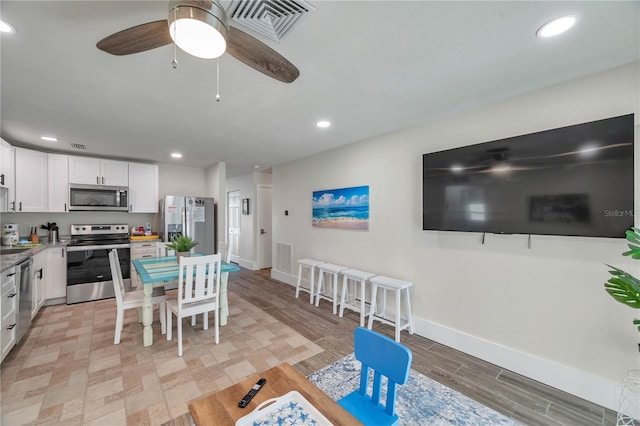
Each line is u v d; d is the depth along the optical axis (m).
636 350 1.78
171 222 4.71
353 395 1.41
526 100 2.21
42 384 2.06
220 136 3.37
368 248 3.54
